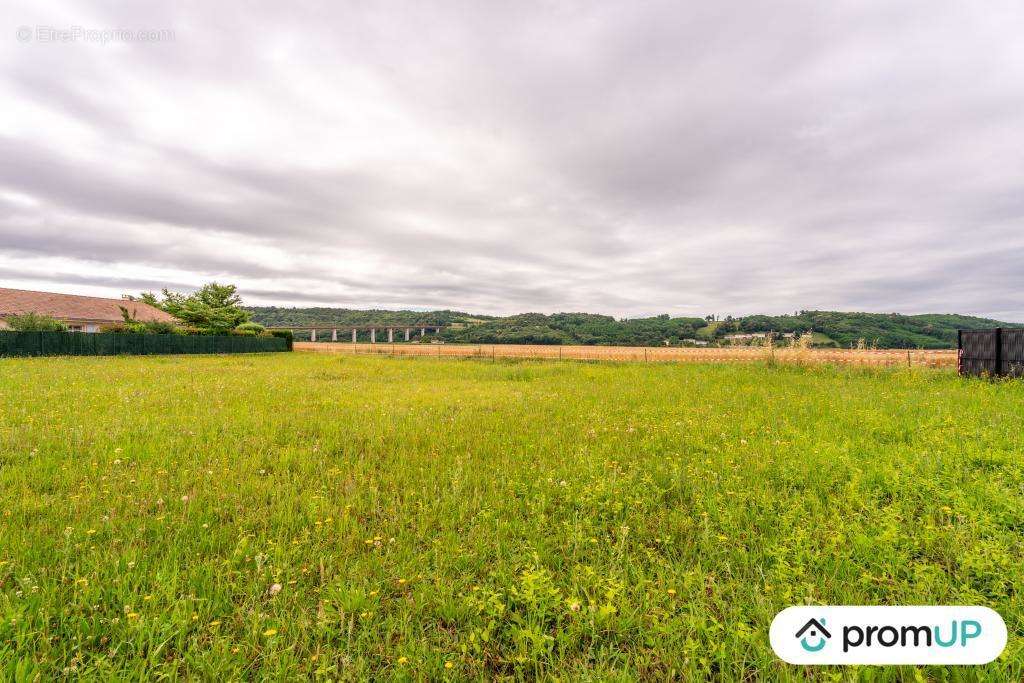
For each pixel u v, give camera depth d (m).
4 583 2.64
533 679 2.12
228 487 4.33
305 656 2.20
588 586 2.73
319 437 6.71
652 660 2.20
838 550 3.07
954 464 4.88
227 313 50.69
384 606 2.57
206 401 9.33
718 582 2.79
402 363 25.00
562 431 6.89
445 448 5.96
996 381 12.79
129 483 4.40
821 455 5.07
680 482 4.54
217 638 2.22
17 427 6.44
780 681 2.00
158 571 2.75
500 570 2.85
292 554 3.06
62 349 25.97
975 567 2.76
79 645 2.14
